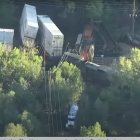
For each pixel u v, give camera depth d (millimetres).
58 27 130750
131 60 102812
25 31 114625
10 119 89250
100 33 129375
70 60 113875
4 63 99312
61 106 97438
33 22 116188
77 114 96500
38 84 99250
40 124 90938
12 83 96812
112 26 131875
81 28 131125
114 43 127000
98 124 84938
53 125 95500
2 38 113750
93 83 110750
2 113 90688
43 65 112000
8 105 91688
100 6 129500
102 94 98688
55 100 97312
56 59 114688
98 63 119188
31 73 98812
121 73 100000
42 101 97562
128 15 134250
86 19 132000
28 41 114188
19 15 131375
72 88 98125
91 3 129875
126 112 98250
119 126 96562
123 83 99812
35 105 95125
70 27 131125
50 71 100938
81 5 131875
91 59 116438
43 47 117750
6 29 116312
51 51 114250
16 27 128750
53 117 96688
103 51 125000
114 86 100500
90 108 96938
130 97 98812
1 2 127312
